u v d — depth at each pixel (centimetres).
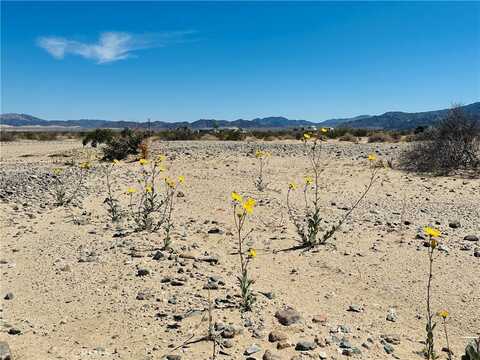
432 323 435
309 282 537
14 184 1259
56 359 362
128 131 2183
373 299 489
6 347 363
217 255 630
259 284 528
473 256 600
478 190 1148
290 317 432
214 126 5288
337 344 391
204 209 941
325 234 709
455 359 371
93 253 627
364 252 633
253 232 754
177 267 576
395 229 752
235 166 1641
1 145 3675
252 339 399
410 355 377
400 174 1432
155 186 1231
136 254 621
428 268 564
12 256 621
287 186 1223
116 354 371
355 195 1100
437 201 1020
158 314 440
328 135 3688
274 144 2845
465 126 1562
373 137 3192
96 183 1268
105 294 493
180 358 363
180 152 2191
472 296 482
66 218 848
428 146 1617
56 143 4066
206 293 494
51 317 439
